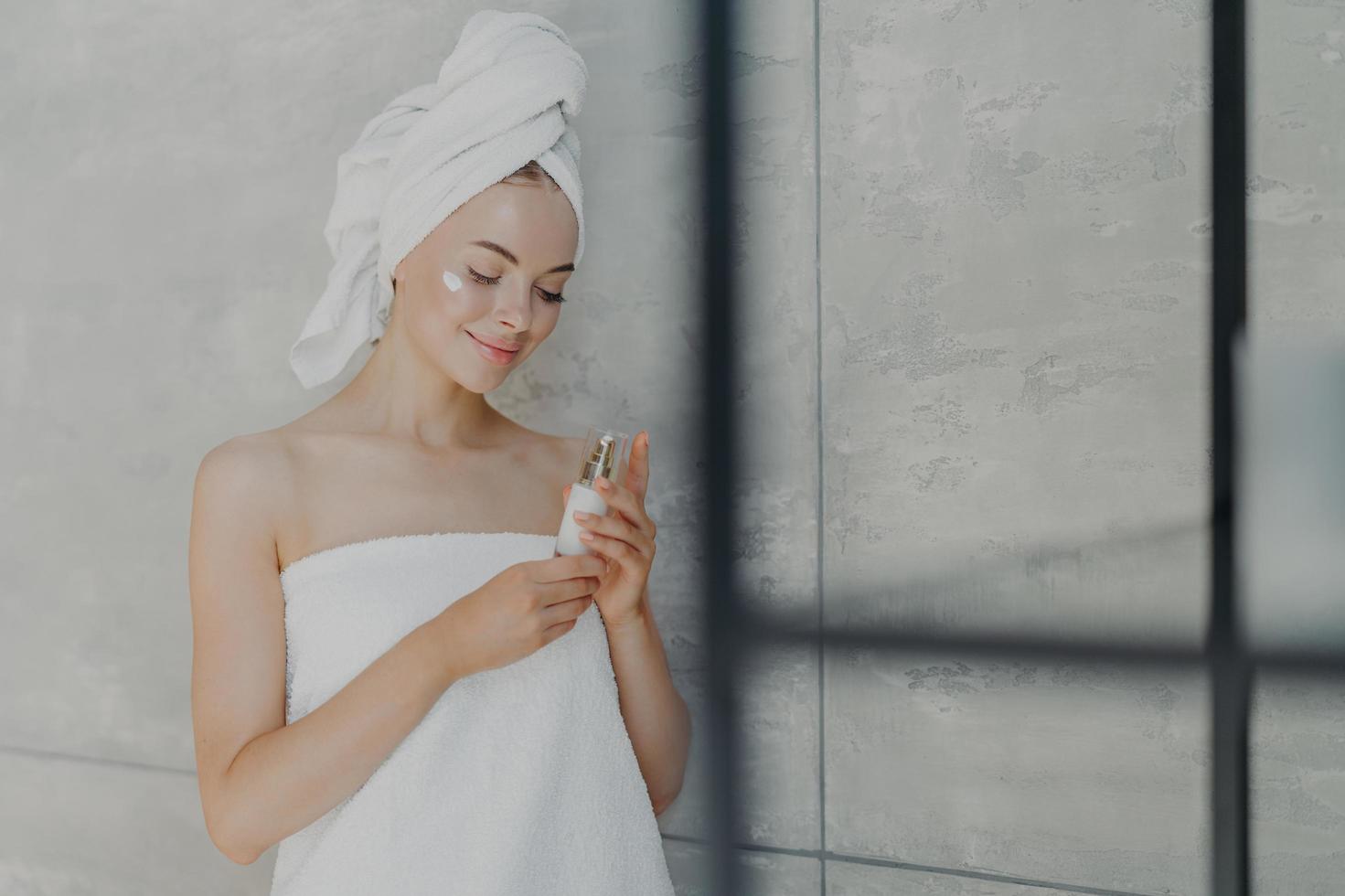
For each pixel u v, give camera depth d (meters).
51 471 1.47
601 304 1.20
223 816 0.77
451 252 0.85
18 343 1.48
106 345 1.43
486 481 0.94
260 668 0.81
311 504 0.86
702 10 1.15
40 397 1.47
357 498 0.87
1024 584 1.06
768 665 1.15
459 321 0.85
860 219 1.10
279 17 1.34
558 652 0.86
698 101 1.16
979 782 1.08
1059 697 1.05
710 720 1.17
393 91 1.29
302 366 1.00
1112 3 1.02
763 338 1.14
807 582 1.13
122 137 1.42
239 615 0.81
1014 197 1.05
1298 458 0.97
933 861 1.09
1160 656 1.02
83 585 1.45
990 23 1.05
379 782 0.79
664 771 0.96
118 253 1.43
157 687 1.41
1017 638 1.06
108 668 1.44
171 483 1.40
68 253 1.46
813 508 1.13
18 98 1.48
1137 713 1.02
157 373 1.41
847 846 1.13
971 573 1.08
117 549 1.43
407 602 0.83
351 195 0.94
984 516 1.07
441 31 1.26
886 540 1.10
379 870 0.78
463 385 0.87
